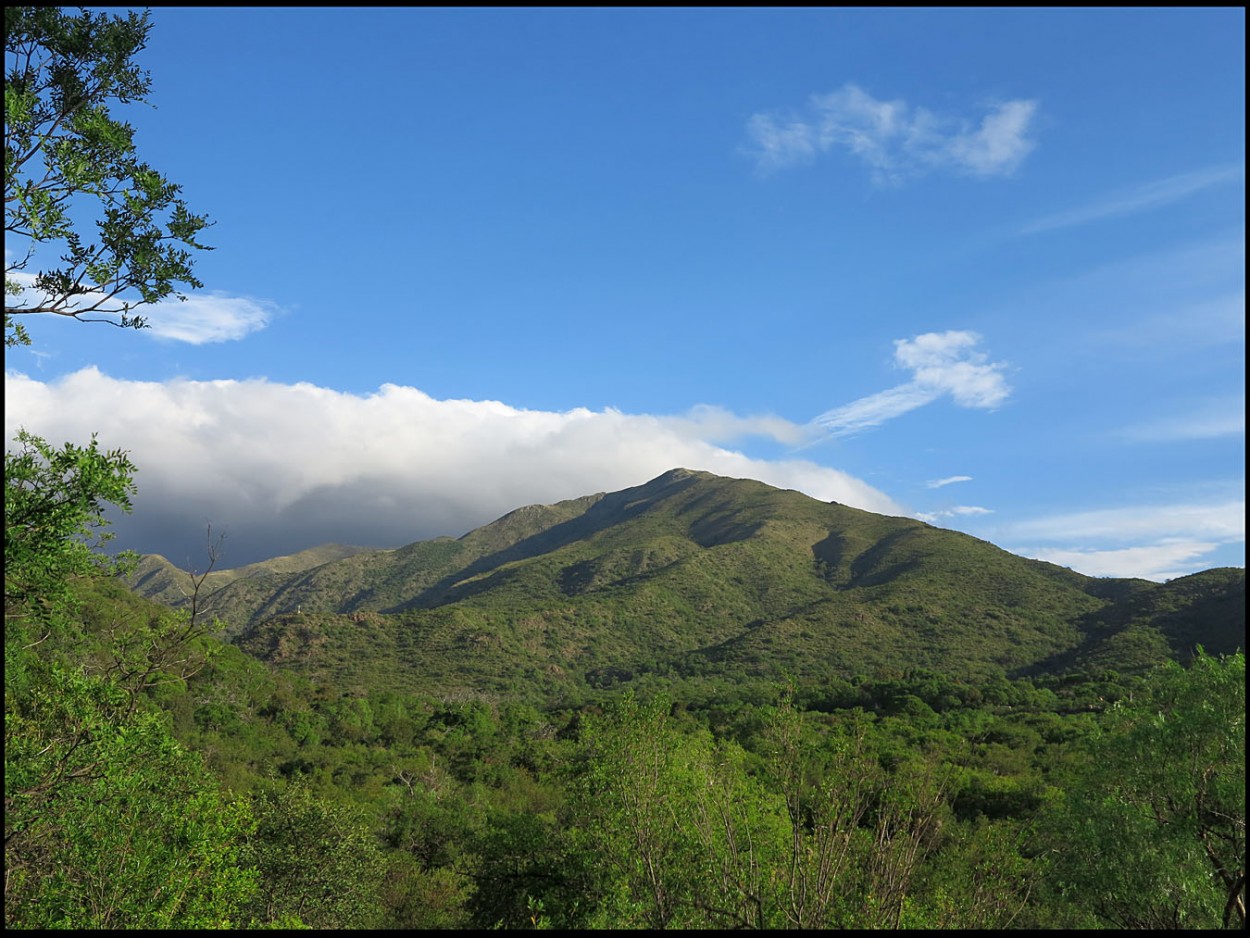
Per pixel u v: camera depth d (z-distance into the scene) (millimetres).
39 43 8492
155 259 8516
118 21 8719
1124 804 11180
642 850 8617
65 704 8164
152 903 8648
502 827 18297
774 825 8672
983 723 54125
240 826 10852
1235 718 10391
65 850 8523
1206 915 10211
